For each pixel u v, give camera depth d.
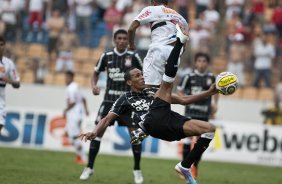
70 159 42.88
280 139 49.59
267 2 68.88
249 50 60.34
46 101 56.44
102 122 24.69
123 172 36.34
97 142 30.73
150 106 23.14
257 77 58.62
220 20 65.50
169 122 22.72
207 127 22.69
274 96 57.47
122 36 30.89
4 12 61.88
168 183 32.03
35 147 49.47
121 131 49.22
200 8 65.81
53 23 60.84
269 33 62.31
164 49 25.42
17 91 56.47
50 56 59.94
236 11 64.25
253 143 49.66
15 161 38.41
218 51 60.34
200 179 35.22
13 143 49.41
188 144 34.91
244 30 60.91
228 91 22.73
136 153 30.59
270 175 40.72
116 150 49.12
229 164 47.06
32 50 61.12
